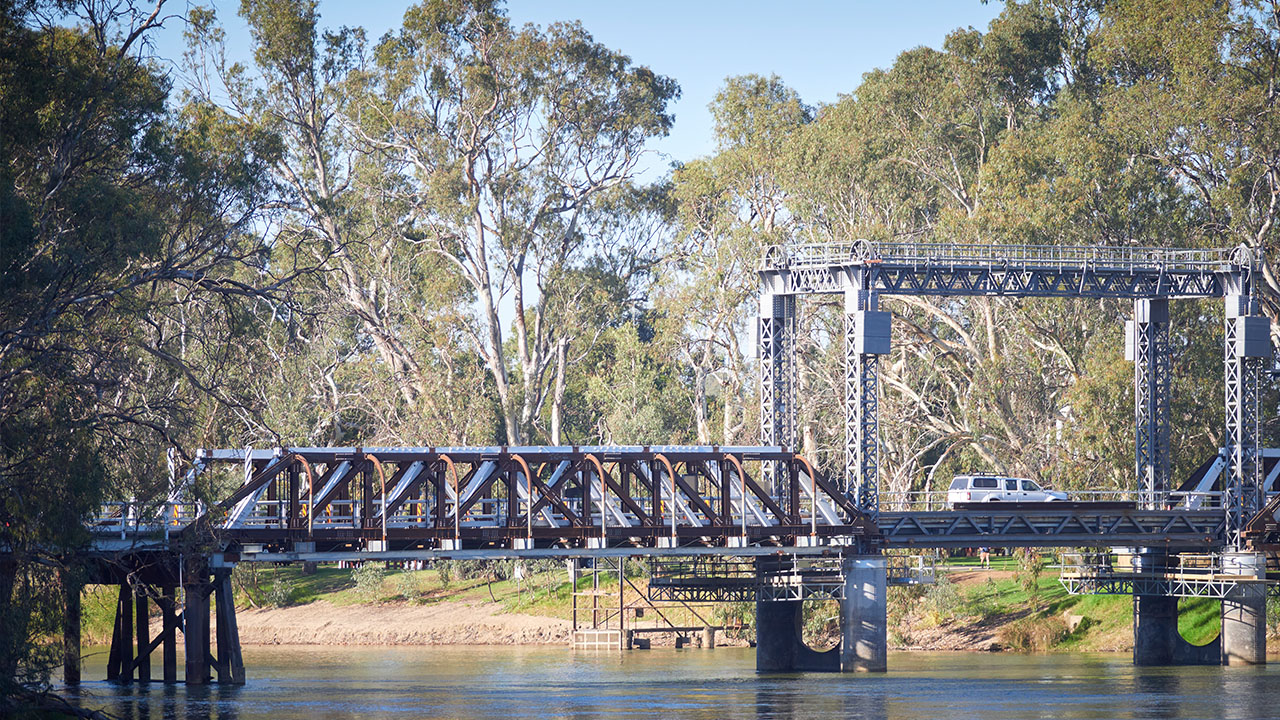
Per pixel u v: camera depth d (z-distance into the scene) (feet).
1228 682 212.64
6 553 151.12
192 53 361.30
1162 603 251.60
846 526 221.46
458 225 368.48
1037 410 342.23
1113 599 289.74
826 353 384.47
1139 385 251.60
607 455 212.23
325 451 198.08
